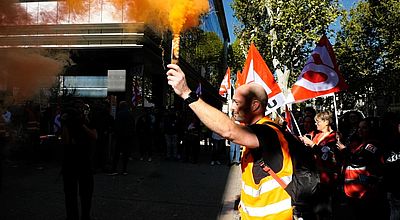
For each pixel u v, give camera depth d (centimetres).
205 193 840
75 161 530
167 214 661
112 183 915
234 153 1327
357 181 507
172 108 1532
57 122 1171
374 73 2958
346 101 3309
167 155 1414
